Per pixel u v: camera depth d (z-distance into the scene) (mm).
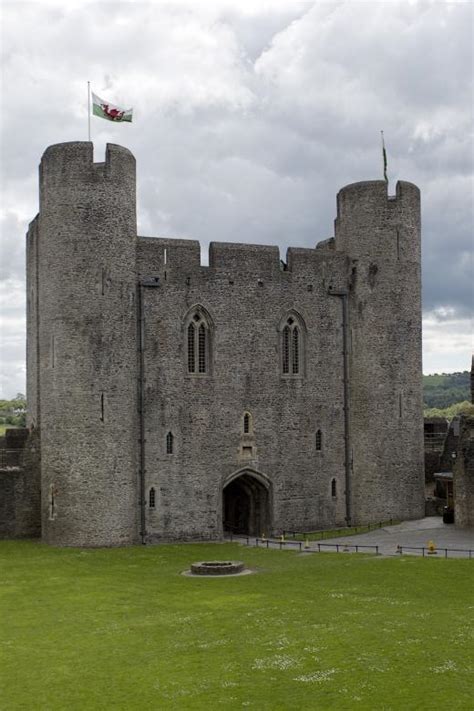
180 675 24266
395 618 29234
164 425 52156
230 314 54500
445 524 54562
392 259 57562
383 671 23516
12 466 53812
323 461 56656
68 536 48469
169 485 52094
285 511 55438
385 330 57281
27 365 60906
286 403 55812
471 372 68750
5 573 41094
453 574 37344
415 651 25125
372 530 54281
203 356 53938
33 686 24016
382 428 57031
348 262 58250
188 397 52969
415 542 47719
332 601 32688
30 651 27531
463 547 44906
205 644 27234
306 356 56688
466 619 28922
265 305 55562
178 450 52469
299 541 51375
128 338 50562
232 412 54156
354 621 29016
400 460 57125
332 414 57125
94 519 48562
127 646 27625
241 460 54219
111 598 35344
